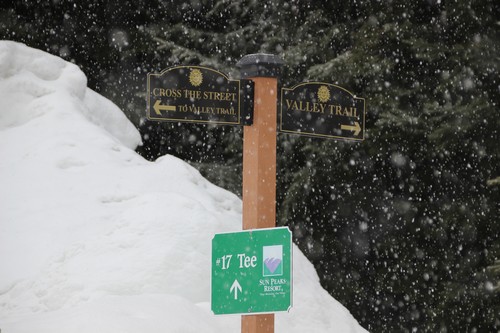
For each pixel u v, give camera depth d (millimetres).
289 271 8281
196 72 9359
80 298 11766
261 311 8422
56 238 12875
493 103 22375
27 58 16281
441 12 22594
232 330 11328
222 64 23891
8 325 9750
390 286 23984
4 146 14758
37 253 12633
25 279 12258
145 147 25531
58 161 14352
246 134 9578
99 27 26250
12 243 12805
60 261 12422
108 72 26141
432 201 23844
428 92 22703
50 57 16641
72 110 15656
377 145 22828
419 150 23000
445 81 22031
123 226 12812
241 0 23906
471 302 23328
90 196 13773
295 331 12648
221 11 24125
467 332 23375
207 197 14859
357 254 24203
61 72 16578
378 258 24250
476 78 22234
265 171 9375
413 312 24188
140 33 25594
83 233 13016
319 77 21969
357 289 24062
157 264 12156
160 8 25938
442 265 23891
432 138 21828
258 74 9430
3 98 15641
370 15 23016
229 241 8703
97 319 9953
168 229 12695
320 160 23172
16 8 26328
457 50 22078
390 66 21875
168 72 9266
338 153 22844
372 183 23875
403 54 22703
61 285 11977
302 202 23328
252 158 9445
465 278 23562
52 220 13172
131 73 25953
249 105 9453
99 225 13195
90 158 14562
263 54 9484
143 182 14383
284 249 8328
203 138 25203
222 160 25031
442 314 23438
